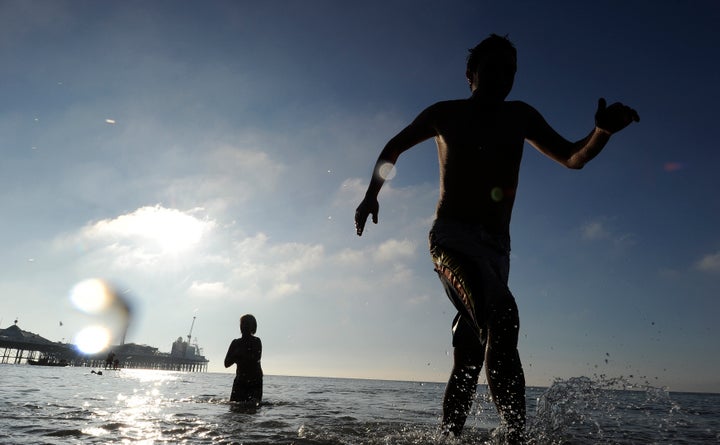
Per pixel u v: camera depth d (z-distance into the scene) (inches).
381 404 258.4
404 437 88.7
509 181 83.2
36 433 87.2
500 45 89.2
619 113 66.7
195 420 122.4
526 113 89.5
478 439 83.0
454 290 76.4
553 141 86.5
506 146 84.1
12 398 175.8
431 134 90.4
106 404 165.2
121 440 81.7
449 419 86.2
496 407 63.1
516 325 63.6
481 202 80.1
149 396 238.2
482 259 73.8
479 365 85.6
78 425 100.0
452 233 78.2
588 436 106.3
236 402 215.9
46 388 261.9
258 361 227.6
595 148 74.5
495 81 87.7
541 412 87.4
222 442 82.2
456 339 86.9
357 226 87.6
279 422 123.7
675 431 133.6
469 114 86.7
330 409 195.8
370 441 83.6
